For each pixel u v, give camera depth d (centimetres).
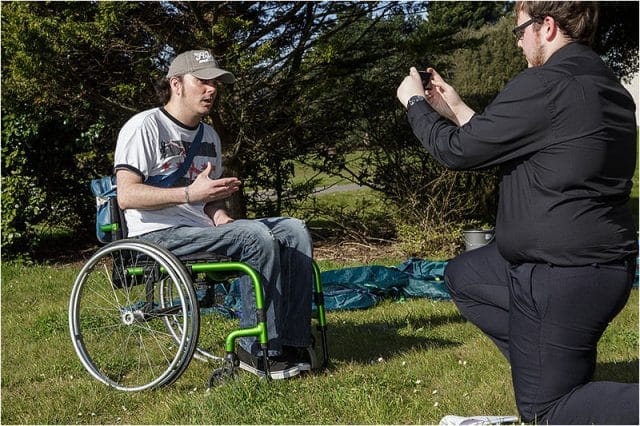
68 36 759
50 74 813
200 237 398
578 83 277
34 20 751
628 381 384
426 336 493
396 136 957
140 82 835
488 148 286
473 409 340
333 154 992
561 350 286
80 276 419
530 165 285
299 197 1005
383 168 969
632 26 1464
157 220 411
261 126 905
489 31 1310
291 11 853
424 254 888
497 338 342
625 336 470
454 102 332
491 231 783
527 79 282
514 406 342
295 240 407
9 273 830
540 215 284
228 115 872
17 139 920
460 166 295
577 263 282
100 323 536
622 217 288
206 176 390
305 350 411
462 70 1103
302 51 855
